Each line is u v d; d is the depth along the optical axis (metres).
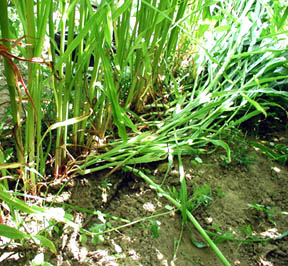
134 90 1.19
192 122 1.18
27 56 0.65
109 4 0.67
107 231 0.75
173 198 0.90
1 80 1.37
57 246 0.72
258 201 0.93
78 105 0.88
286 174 1.04
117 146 0.95
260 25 1.29
